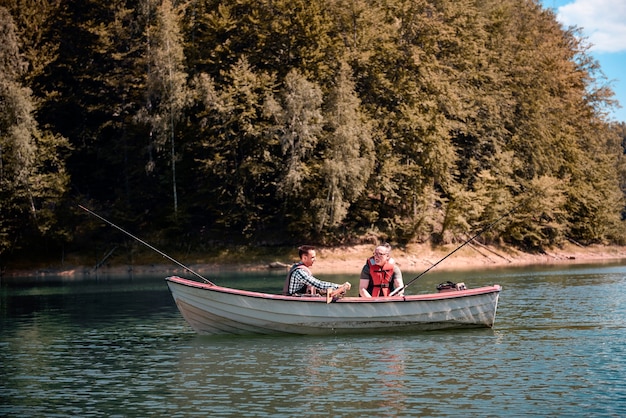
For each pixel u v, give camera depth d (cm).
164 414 942
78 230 5075
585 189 6256
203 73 4938
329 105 4919
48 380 1160
